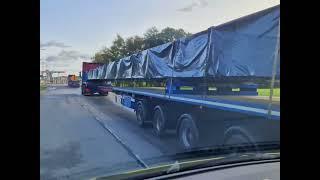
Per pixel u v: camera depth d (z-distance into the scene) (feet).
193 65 27.17
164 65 30.58
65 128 22.29
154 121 29.17
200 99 25.98
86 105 27.50
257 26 22.74
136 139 24.32
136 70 35.01
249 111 23.35
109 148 21.16
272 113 21.71
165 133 27.61
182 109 27.22
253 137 22.52
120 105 32.55
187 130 26.07
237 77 24.41
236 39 24.40
